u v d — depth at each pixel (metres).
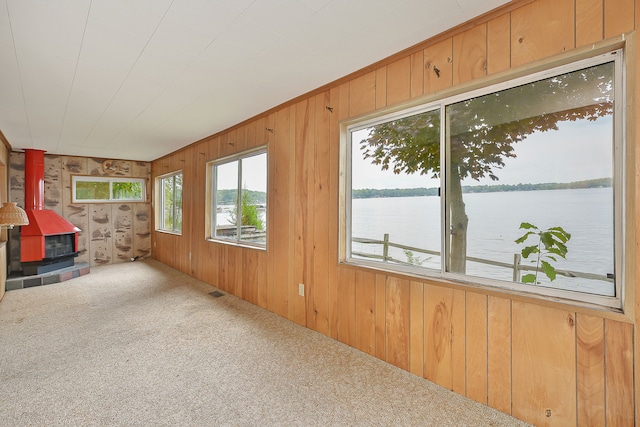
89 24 1.75
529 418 1.64
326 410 1.78
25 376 2.11
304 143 2.93
